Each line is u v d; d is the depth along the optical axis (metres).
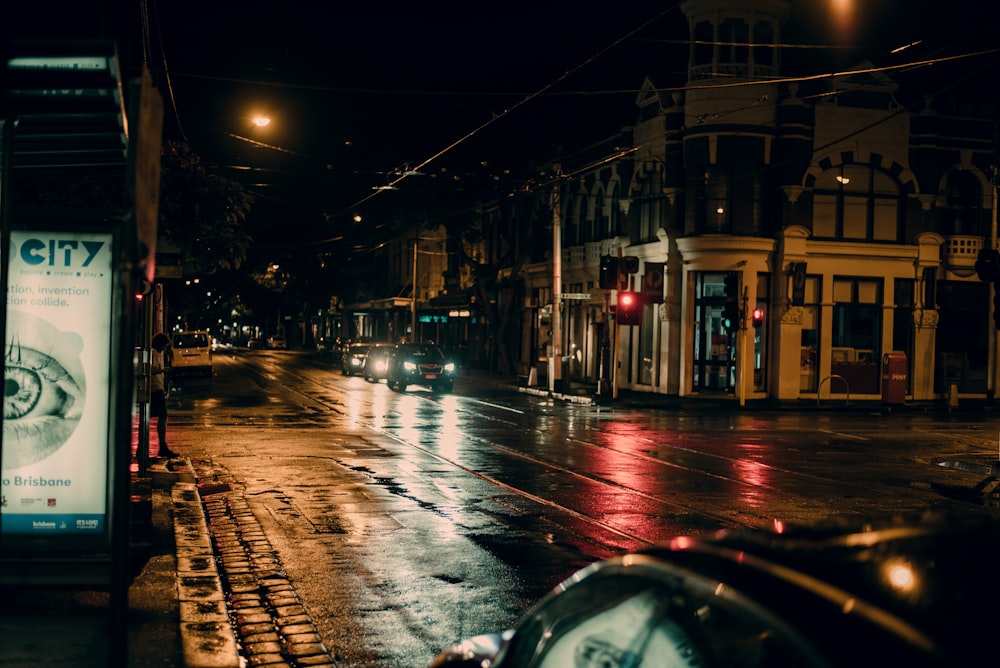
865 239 39.47
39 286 7.77
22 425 7.75
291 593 9.12
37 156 8.63
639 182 42.12
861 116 39.03
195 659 6.97
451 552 10.86
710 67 37.41
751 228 37.59
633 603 3.08
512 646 3.60
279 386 42.22
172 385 37.88
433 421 26.77
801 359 38.78
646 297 38.72
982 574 2.62
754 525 12.61
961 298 40.75
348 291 92.12
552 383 38.06
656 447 21.31
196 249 15.33
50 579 7.82
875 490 15.88
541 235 52.28
